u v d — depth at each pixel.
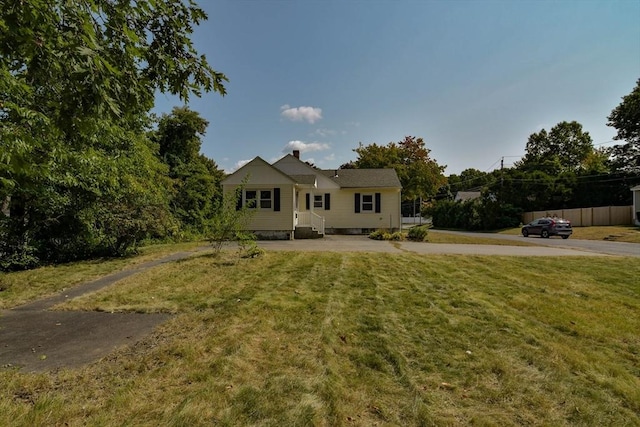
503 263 9.53
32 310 5.19
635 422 2.46
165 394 2.72
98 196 10.46
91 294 6.07
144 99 3.41
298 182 18.84
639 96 33.94
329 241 16.66
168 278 7.32
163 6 3.24
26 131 3.47
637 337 4.13
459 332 4.20
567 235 22.14
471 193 59.81
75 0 2.65
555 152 51.09
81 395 2.71
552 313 5.03
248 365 3.24
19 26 2.32
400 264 9.16
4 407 2.52
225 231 9.96
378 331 4.21
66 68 2.64
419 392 2.81
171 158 24.61
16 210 9.20
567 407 2.63
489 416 2.50
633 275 8.06
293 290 6.30
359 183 22.36
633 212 27.66
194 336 4.01
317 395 2.73
